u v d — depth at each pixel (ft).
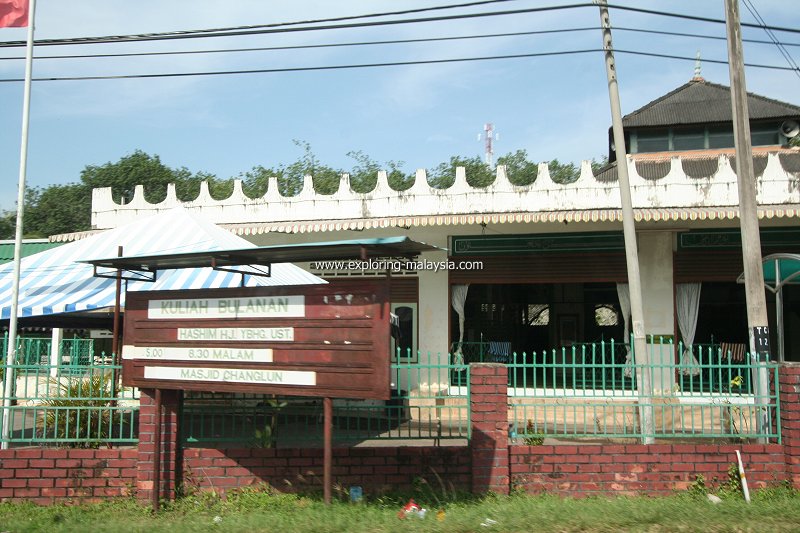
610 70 35.60
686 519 21.36
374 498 25.13
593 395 26.61
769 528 20.54
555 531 20.57
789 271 40.11
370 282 21.42
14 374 27.02
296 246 22.04
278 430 26.94
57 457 25.70
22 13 33.27
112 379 26.71
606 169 64.75
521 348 57.93
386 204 57.72
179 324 24.20
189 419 26.55
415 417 31.63
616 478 25.93
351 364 21.39
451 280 57.21
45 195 141.49
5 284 37.91
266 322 22.75
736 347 53.47
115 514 24.02
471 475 25.49
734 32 32.04
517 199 55.31
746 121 31.37
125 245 38.88
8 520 22.86
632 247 34.30
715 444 26.30
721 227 53.36
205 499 25.20
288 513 23.09
